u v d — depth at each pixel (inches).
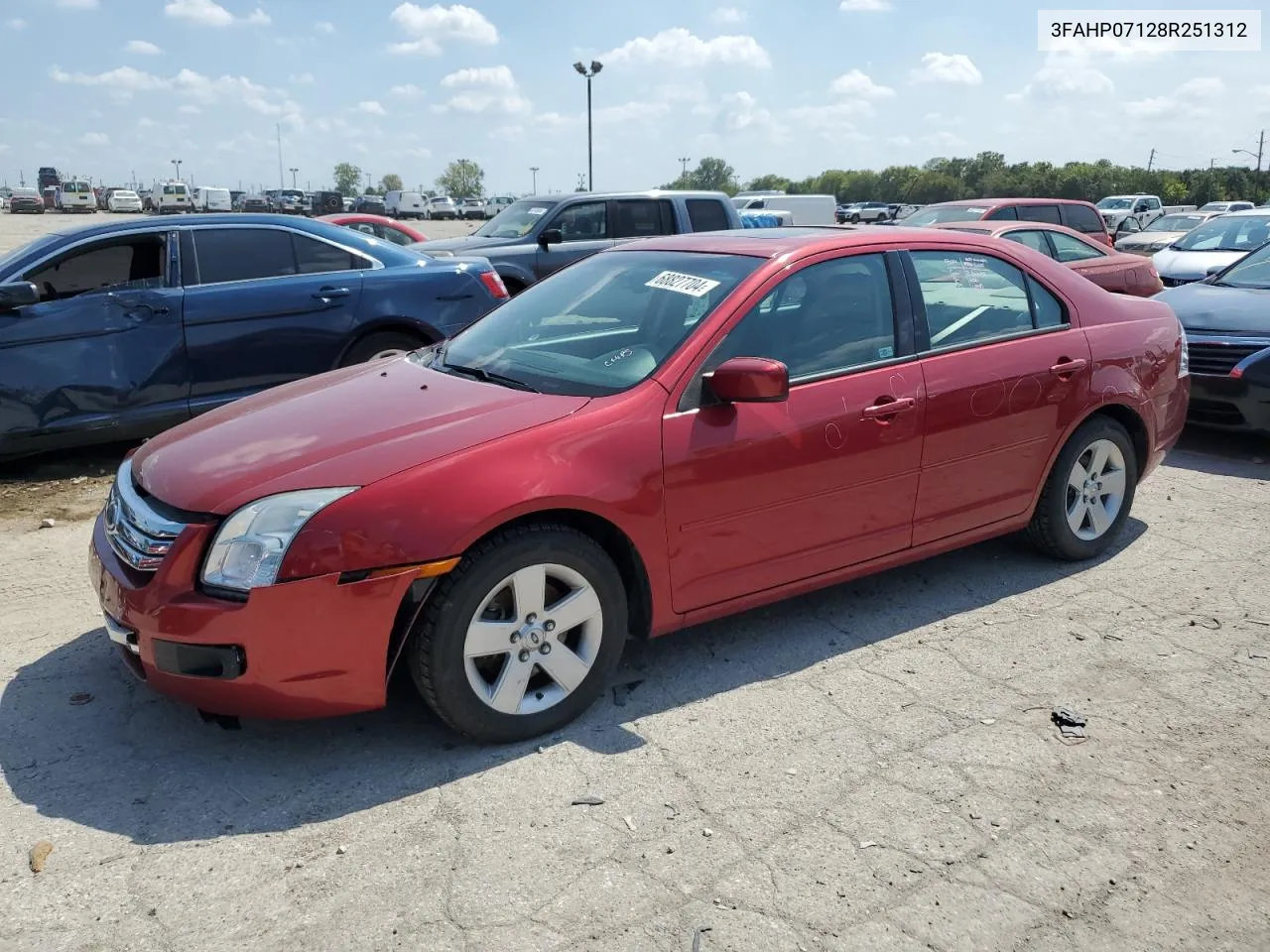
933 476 158.9
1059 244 435.2
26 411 235.0
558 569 124.0
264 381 262.1
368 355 275.3
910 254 162.2
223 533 112.8
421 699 137.5
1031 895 99.1
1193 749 125.6
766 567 143.9
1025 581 179.6
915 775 119.1
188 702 117.2
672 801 114.1
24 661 148.3
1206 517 216.4
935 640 156.3
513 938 92.9
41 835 107.9
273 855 105.0
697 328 139.6
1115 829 109.5
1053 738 127.8
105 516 133.2
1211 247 512.7
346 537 111.8
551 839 107.4
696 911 96.5
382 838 107.6
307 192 2908.5
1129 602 170.6
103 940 92.7
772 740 127.3
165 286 250.7
